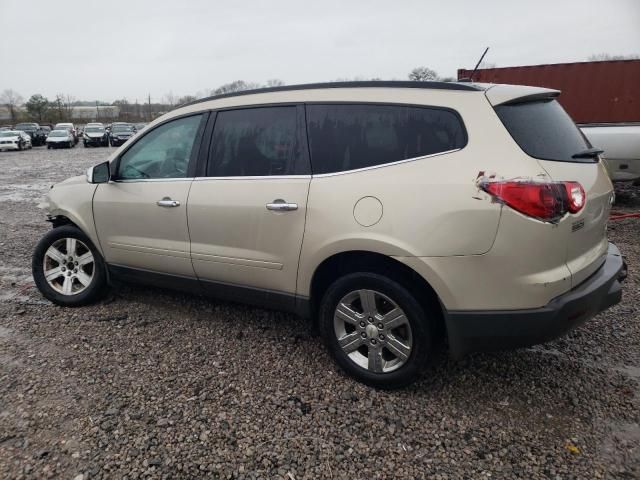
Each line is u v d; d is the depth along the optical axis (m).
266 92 3.37
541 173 2.50
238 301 3.57
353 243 2.84
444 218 2.60
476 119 2.66
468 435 2.62
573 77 11.20
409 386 3.06
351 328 3.13
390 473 2.37
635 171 7.77
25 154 28.95
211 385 3.08
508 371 3.23
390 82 2.99
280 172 3.20
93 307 4.29
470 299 2.62
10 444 2.53
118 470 2.36
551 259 2.53
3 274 5.24
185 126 3.70
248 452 2.49
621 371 3.21
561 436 2.61
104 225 4.05
